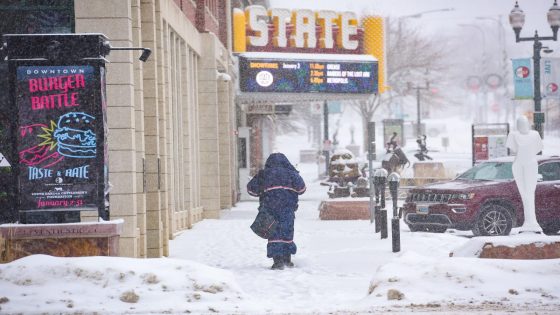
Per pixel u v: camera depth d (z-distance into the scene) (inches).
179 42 1652.3
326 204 1811.0
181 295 673.0
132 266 695.7
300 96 2393.0
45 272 687.7
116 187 1045.8
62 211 831.7
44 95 831.1
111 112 1043.3
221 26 2325.3
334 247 1239.5
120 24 1041.5
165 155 1250.6
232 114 2384.4
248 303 671.1
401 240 1251.8
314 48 2432.3
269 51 2384.4
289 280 904.9
